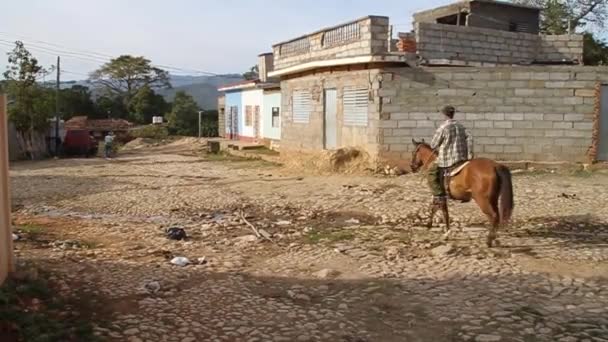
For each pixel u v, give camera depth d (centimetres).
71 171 2580
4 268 745
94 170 2616
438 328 645
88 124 5572
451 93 1969
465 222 1229
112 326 638
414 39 2058
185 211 1505
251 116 3769
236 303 726
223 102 4662
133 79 7338
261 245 1080
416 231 1159
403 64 1998
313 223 1306
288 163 2498
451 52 2123
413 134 1994
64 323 636
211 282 817
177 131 5703
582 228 1152
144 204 1616
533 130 1948
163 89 7606
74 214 1476
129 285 791
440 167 1071
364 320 674
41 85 3656
